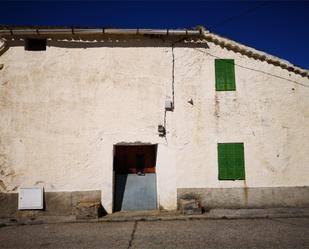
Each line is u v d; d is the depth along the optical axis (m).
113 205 9.40
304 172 9.56
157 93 9.61
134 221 8.44
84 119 9.41
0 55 9.48
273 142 9.62
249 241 6.46
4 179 9.16
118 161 9.93
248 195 9.43
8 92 9.38
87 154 9.31
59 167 9.24
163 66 9.70
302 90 9.82
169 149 9.46
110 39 9.70
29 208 9.07
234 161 9.53
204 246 6.20
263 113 9.70
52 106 9.41
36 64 9.52
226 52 9.86
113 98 9.52
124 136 9.41
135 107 9.52
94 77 9.56
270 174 9.53
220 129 9.59
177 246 6.23
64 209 9.13
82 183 9.23
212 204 9.36
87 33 9.43
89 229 7.70
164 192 9.35
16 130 9.27
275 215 8.61
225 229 7.39
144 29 9.41
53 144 9.30
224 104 9.67
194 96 9.66
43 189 9.17
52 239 6.95
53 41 9.62
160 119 9.53
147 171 9.94
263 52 9.77
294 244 6.23
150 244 6.40
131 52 9.71
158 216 8.70
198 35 9.70
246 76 9.80
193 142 9.52
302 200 9.47
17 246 6.52
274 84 9.81
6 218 8.84
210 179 9.44
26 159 9.22
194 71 9.74
